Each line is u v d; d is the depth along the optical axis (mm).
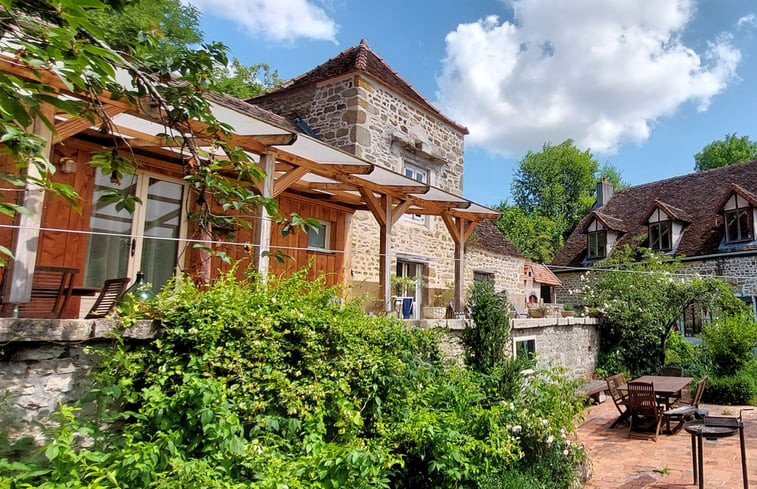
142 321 3133
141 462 2475
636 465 5758
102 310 4289
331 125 9352
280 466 2854
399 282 9211
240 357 3297
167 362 3123
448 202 7562
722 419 5117
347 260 8523
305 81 9789
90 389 2994
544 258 29359
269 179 4852
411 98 10312
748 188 16297
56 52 1607
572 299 18719
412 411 4133
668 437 7113
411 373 4352
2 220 4332
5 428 2652
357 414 3523
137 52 2322
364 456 2965
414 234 10344
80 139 5137
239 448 2791
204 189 2576
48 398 2832
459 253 8242
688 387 9281
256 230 4801
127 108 3471
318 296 4113
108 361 2957
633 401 7164
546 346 9148
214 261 6277
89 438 2965
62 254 5031
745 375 10039
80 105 2037
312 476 2877
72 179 5148
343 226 8570
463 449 3744
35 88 1688
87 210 5266
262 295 3664
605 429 7648
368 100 9289
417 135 10578
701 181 18406
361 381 3941
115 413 2830
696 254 15156
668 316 11539
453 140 11828
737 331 10570
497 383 5098
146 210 5828
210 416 2795
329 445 3188
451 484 3732
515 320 7855
